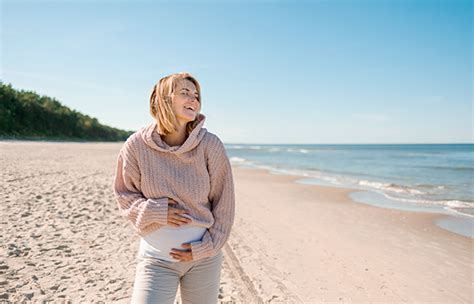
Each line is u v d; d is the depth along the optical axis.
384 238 6.63
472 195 12.16
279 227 7.14
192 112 1.82
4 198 6.64
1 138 38.16
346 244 6.11
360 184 15.12
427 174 19.88
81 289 3.29
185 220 1.73
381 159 37.28
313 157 43.19
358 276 4.56
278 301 3.56
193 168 1.78
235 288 3.77
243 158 40.97
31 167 12.15
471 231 7.25
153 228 1.74
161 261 1.72
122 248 4.57
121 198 1.83
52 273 3.59
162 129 1.81
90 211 6.43
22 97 51.47
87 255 4.20
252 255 5.08
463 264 5.21
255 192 12.51
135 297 1.70
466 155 47.03
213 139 1.84
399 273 4.77
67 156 19.78
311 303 3.64
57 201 6.95
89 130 71.75
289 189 13.41
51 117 56.53
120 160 1.86
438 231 7.23
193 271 1.77
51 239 4.64
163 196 1.76
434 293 4.15
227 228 1.83
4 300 2.94
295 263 4.89
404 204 10.38
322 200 10.97
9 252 3.99
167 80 1.80
